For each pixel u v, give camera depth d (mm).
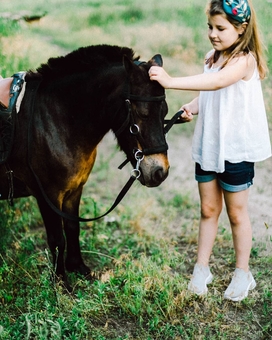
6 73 4609
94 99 2826
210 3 2604
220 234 4016
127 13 11250
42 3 11523
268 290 3131
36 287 3152
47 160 2924
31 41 7520
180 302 3006
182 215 4469
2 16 7133
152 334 2820
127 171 5469
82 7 11750
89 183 5184
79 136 2910
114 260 3629
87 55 2867
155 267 3336
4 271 3305
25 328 2848
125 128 2682
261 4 8820
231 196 2922
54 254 3232
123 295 3047
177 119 3057
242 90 2719
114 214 4504
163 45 9156
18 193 3275
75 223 3383
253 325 2873
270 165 5363
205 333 2797
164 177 2666
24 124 2924
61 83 2908
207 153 2842
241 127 2758
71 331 2811
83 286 3322
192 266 3592
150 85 2576
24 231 4234
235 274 3096
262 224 4180
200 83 2592
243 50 2658
